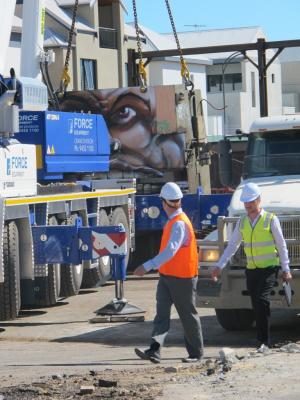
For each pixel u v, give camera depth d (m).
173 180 42.62
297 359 19.02
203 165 43.03
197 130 42.53
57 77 73.31
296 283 23.02
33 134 33.50
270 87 127.19
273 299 23.02
